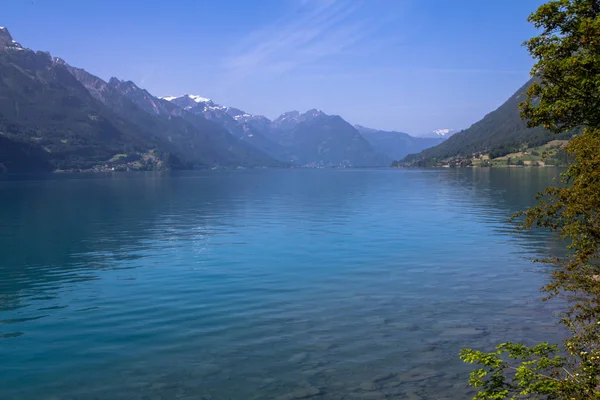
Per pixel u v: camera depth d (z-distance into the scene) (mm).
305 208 67125
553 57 14414
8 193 109938
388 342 16734
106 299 22703
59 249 36844
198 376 14312
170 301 22094
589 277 11844
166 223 52219
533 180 134000
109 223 52906
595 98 13156
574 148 12570
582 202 11375
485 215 54406
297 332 17797
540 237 38188
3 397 13195
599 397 9125
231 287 24359
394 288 23703
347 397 13016
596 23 12250
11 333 18141
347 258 31125
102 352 16172
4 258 33406
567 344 10703
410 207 65375
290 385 13719
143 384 13859
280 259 31266
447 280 25156
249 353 15922
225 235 42719
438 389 13398
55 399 13078
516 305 20688
